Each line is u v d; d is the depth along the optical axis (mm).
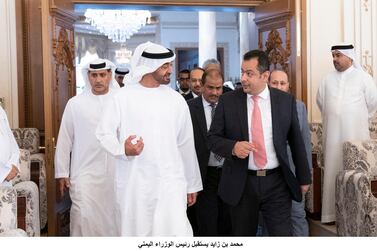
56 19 5449
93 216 4691
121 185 3576
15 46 6668
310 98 6867
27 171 4652
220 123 3672
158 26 19328
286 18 6027
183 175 3654
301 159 3629
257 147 3543
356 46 6934
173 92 3717
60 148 4793
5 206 3051
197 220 4695
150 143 3535
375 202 4195
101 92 4770
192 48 19438
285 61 6078
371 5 6957
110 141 3496
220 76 4527
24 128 6332
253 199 3564
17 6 6668
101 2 6773
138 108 3549
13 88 6668
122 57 18266
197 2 6930
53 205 5184
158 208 3512
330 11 6910
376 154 4762
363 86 5719
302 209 5094
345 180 4645
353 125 5691
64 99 5719
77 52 19344
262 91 3582
